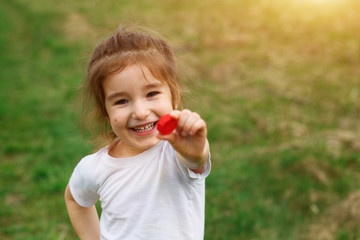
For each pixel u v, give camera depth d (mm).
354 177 3402
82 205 1660
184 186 1410
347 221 2969
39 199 3551
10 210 3379
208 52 6648
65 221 3264
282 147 3881
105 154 1548
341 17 7469
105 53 1461
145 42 1469
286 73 5762
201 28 7754
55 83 6211
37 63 7133
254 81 5562
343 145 3820
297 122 4461
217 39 7133
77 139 4473
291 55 6305
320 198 3207
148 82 1396
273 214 3102
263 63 6109
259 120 4523
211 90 5344
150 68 1408
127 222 1449
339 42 6570
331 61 6000
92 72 1479
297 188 3316
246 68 5973
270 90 5289
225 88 5441
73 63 6957
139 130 1416
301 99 4961
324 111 4668
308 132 4199
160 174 1419
